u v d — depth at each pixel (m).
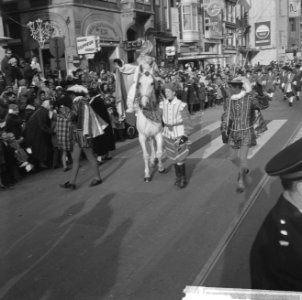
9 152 7.77
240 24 46.22
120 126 11.46
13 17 23.16
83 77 13.12
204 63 34.31
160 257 4.47
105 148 8.70
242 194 6.34
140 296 3.74
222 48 40.69
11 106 8.27
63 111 8.33
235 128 6.33
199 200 6.21
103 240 5.01
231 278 3.92
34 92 10.43
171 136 6.73
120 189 7.05
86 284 4.02
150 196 6.56
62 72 19.12
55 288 3.99
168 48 26.59
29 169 8.11
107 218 5.73
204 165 8.30
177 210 5.86
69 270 4.32
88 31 22.64
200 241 4.80
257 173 7.41
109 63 24.77
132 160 9.26
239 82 6.26
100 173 8.24
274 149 9.22
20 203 6.68
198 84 17.95
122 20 25.27
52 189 7.33
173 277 4.04
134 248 4.73
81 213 6.00
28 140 8.37
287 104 18.28
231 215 5.52
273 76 24.83
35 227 5.59
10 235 5.37
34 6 22.39
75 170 7.21
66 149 8.33
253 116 6.39
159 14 29.95
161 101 7.48
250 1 57.47
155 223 5.43
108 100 11.38
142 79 7.37
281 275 1.59
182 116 6.64
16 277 4.25
